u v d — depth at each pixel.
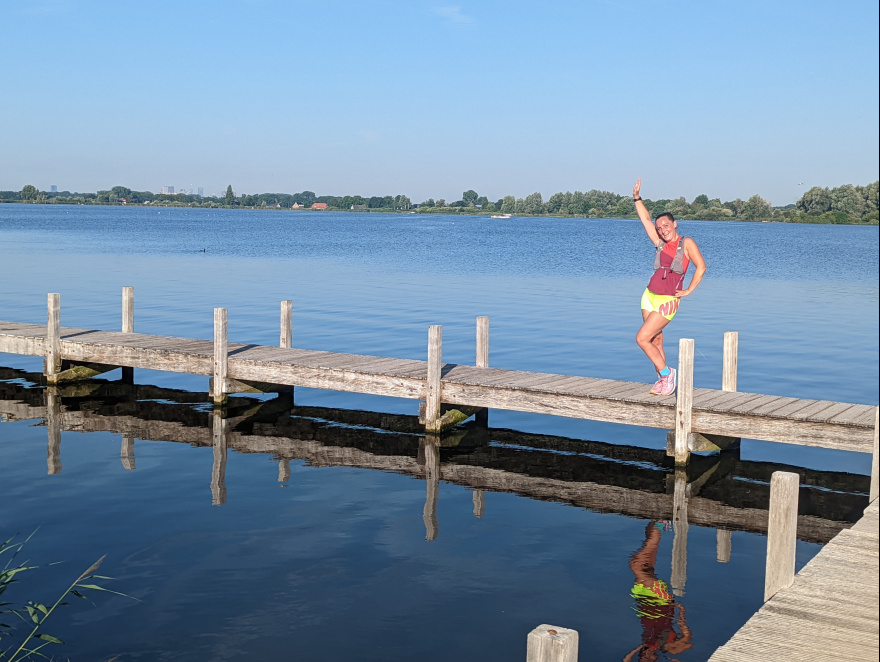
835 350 20.38
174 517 9.30
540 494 10.66
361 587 7.51
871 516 7.62
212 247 60.03
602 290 33.44
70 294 29.42
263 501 9.98
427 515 9.66
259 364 14.54
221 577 7.66
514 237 92.50
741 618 7.06
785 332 23.25
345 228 116.75
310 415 14.59
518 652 6.38
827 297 32.12
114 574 7.68
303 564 8.02
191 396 15.71
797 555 8.80
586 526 9.45
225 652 6.32
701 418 11.51
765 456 12.63
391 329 22.67
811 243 84.69
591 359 18.77
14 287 31.33
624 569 8.14
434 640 6.55
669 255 11.73
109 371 17.30
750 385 16.41
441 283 35.62
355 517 9.48
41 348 16.23
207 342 16.48
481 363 14.45
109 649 6.36
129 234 78.44
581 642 6.57
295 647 6.41
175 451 12.18
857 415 11.02
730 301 30.61
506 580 7.77
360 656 6.29
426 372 13.73
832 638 5.24
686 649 6.48
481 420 14.32
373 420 14.33
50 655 6.27
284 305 16.02
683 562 8.38
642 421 11.88
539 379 13.44
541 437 13.44
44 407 14.67
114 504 9.70
